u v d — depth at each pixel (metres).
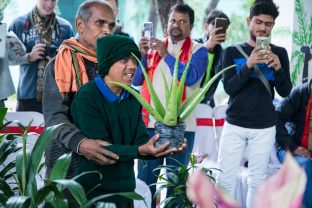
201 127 4.73
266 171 4.01
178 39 4.12
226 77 3.97
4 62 4.78
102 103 2.17
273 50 4.06
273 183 0.56
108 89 2.18
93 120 2.14
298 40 6.59
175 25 4.10
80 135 2.14
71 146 2.15
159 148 2.04
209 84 2.15
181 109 2.11
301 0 6.57
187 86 4.01
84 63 2.43
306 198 3.94
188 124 4.00
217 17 4.85
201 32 7.37
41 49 4.86
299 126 4.35
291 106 4.35
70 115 2.34
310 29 6.60
